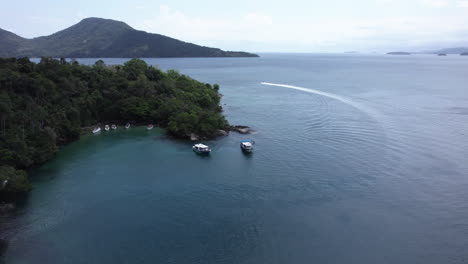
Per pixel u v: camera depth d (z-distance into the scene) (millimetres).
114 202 77812
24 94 121562
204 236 64812
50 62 154750
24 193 81562
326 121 148250
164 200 78688
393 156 103875
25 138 101625
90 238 64312
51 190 83438
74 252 60281
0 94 110938
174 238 64188
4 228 67125
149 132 135875
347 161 100562
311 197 79500
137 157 107062
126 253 60062
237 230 66688
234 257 58875
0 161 89625
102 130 138250
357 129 134000
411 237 64625
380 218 70812
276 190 83125
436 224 68812
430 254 59969
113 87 155500
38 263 57406
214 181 88625
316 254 59656
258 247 61500
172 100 153250
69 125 122625
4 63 142375
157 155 108938
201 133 129000
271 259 58281
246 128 137625
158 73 192375
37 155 99188
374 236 64875
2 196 79750
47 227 67812
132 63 196875
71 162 102062
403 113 160875
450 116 152875
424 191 82062
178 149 115000
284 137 125750
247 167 97875
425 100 194250
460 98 198875
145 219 70750
